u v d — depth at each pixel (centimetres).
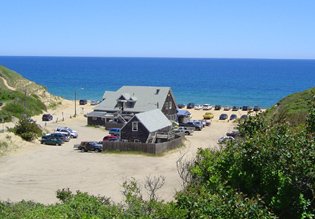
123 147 5672
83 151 5706
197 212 1351
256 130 1678
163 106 8206
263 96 16525
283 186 1382
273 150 1453
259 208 1305
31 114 8675
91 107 10819
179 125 7962
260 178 1472
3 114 7531
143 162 5088
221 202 1327
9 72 11312
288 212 1376
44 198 3666
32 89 10762
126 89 8569
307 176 1357
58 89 18400
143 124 6188
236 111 10762
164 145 5700
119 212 1802
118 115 7738
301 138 1470
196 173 1764
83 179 4319
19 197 3688
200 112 10656
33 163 4947
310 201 1331
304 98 3656
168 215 1459
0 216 2034
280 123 1728
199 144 6394
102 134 7238
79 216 1784
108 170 4694
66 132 6662
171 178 4259
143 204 1802
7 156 5203
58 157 5303
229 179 1526
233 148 1628
